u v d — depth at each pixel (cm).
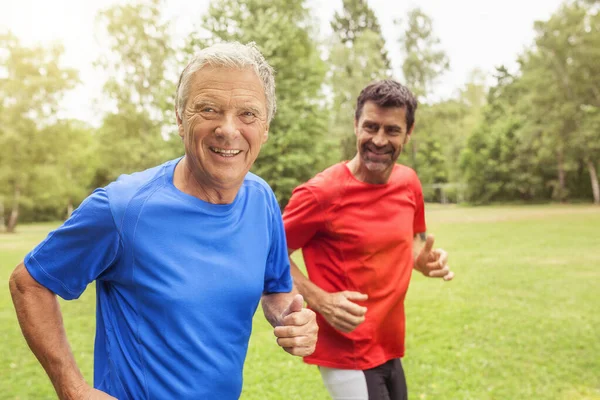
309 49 2138
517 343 599
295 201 231
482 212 3272
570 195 4066
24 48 3159
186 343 129
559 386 471
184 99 131
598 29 3403
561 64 3469
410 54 4478
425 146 5066
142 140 2980
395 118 220
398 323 242
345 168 235
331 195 226
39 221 4759
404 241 237
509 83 5422
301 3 2136
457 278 1017
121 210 126
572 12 3397
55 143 3297
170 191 133
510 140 4297
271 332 681
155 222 128
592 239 1521
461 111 4819
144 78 2966
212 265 133
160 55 2934
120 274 130
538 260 1183
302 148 1973
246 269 139
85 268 129
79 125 4525
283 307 166
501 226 2114
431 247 246
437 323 695
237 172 132
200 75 128
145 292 128
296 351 141
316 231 233
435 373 513
